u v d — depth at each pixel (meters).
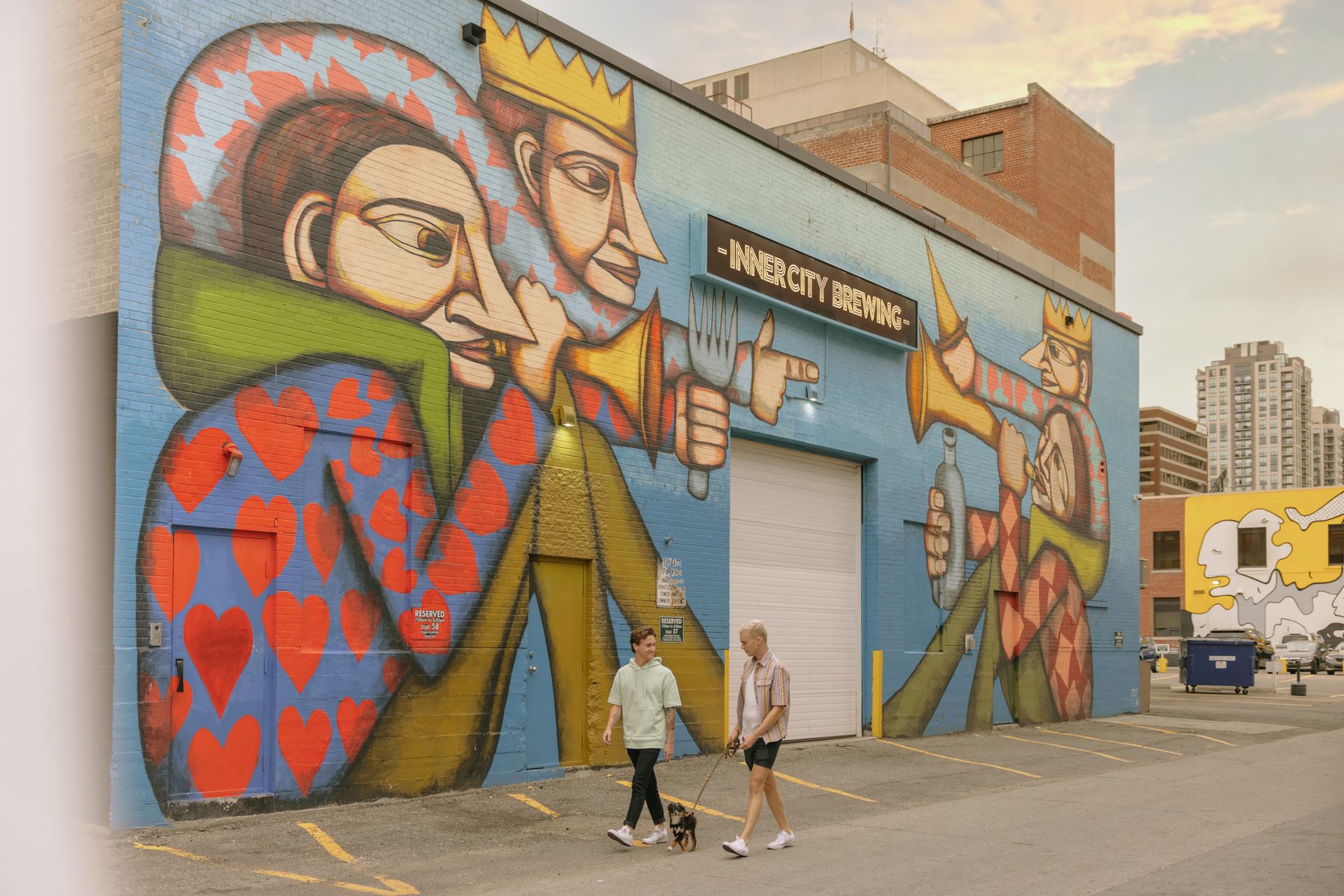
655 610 15.59
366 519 12.15
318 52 12.01
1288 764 17.66
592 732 14.51
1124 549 28.81
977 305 23.67
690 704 16.03
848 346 19.83
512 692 13.53
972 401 23.22
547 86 14.62
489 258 13.64
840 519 19.94
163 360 10.50
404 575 12.48
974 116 35.50
